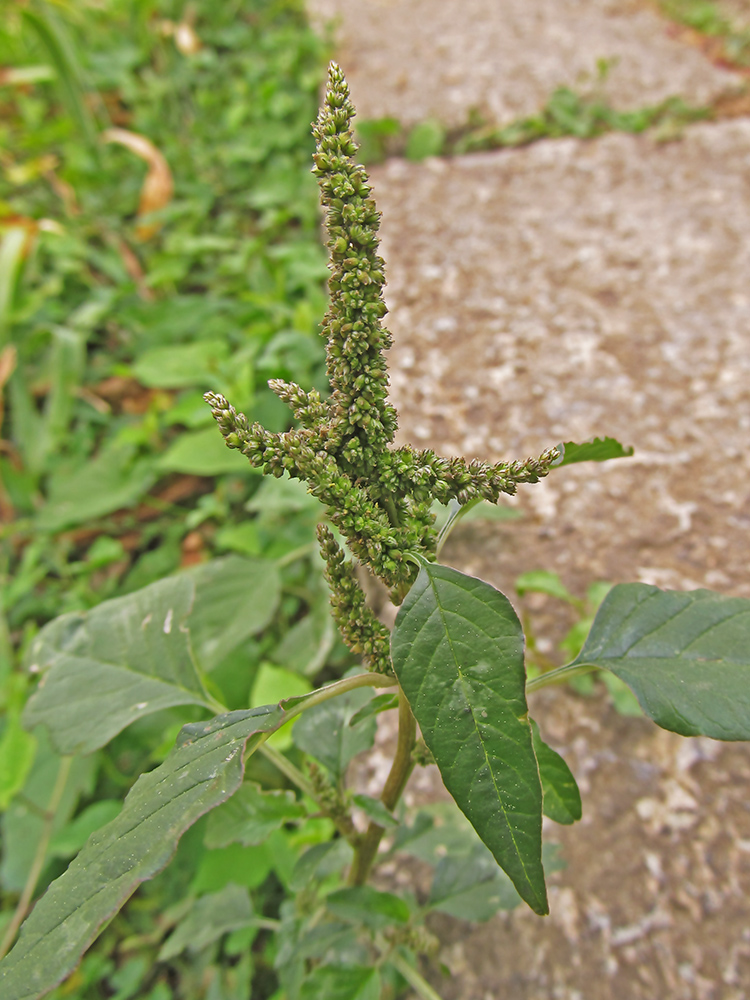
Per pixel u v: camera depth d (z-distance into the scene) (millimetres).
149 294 616
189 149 717
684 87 695
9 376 532
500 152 651
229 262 591
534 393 442
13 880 344
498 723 133
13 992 122
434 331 487
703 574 354
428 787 312
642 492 388
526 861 128
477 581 140
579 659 181
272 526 434
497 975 264
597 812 293
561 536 376
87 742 218
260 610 364
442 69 747
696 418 419
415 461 156
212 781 138
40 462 511
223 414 141
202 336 556
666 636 175
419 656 139
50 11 675
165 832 131
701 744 304
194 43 805
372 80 747
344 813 215
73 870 140
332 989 215
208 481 503
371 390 148
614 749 308
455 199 597
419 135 660
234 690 374
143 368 494
